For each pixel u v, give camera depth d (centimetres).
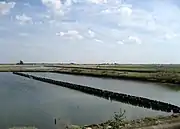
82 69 13700
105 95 4750
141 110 3206
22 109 3175
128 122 1992
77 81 7762
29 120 2569
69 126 2283
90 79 8550
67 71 12825
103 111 3125
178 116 2178
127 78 8044
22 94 4828
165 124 1867
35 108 3272
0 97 4334
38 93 5053
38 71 13788
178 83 6078
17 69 15475
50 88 6181
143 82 6869
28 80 8569
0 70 14525
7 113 2919
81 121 2528
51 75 10869
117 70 11419
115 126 1870
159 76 7356
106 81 7638
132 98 4028
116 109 3284
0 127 2281
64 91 5550
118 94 4416
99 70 12031
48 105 3531
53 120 2573
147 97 4256
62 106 3469
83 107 3419
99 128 1878
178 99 4047
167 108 3198
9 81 7988
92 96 4747
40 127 2295
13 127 2281
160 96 4388
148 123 1906
